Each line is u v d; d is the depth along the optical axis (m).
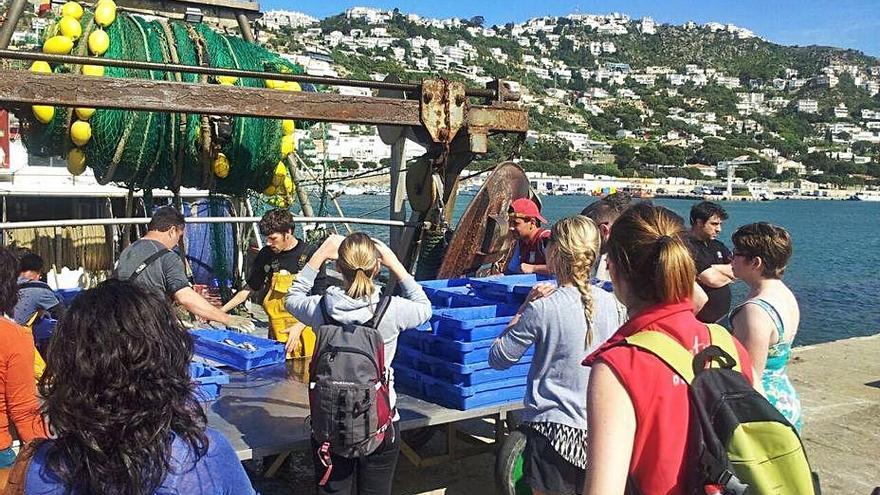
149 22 7.08
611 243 2.36
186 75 6.86
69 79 5.23
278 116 5.88
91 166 6.77
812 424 7.02
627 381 2.10
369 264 3.84
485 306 5.21
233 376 5.50
